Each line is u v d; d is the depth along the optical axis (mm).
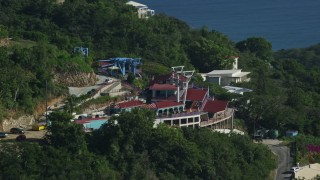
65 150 184500
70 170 178875
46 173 176625
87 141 195125
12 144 183375
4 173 173125
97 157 188000
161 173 194875
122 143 195375
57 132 189750
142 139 198250
